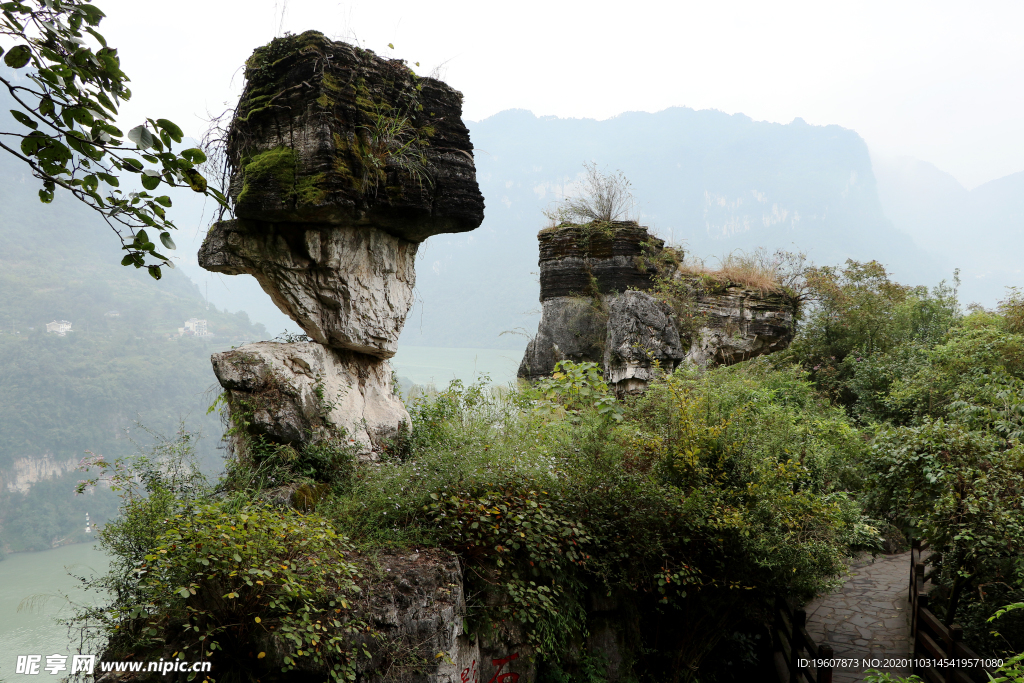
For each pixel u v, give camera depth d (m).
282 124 5.54
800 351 15.48
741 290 12.58
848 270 16.19
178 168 2.41
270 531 3.77
